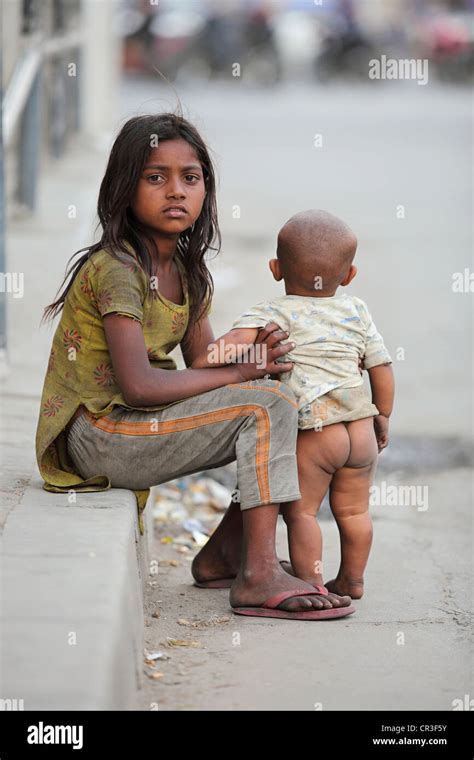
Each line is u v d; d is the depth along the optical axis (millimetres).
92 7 22703
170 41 40406
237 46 40125
